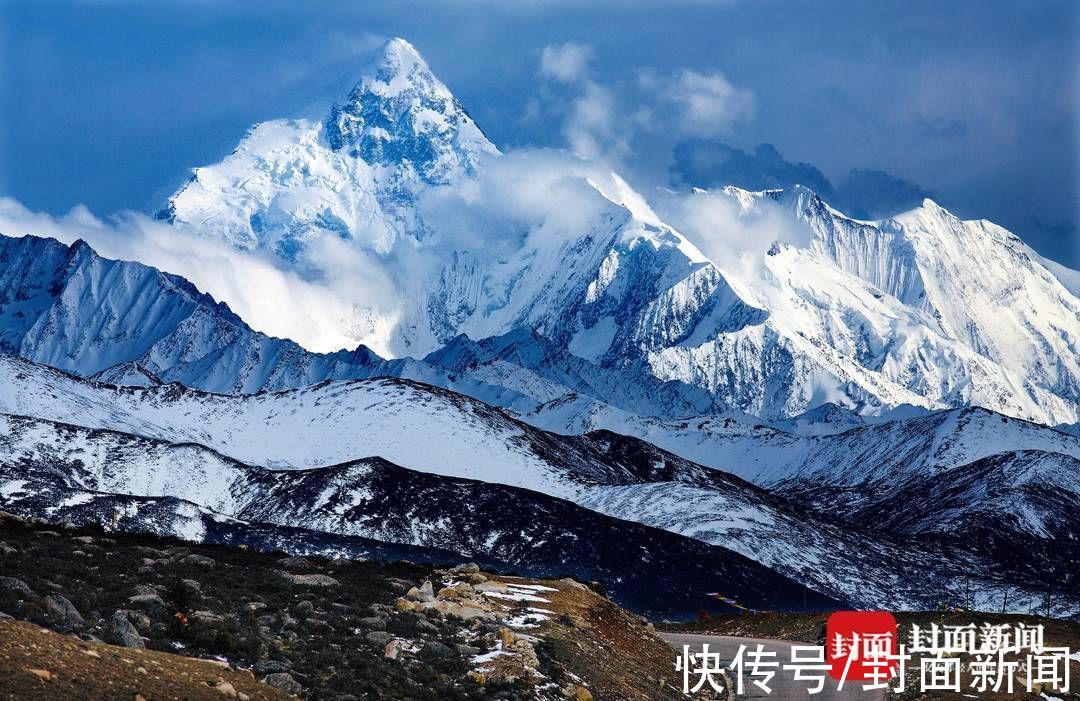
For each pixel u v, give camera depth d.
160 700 39.62
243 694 42.25
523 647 55.75
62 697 37.88
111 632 45.81
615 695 55.72
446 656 53.31
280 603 57.31
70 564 57.19
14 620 42.25
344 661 49.91
